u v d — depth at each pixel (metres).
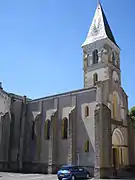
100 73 44.34
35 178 31.61
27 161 43.44
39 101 45.53
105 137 35.41
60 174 29.94
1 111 47.47
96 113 35.81
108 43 45.91
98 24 49.31
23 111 46.88
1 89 48.56
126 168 39.91
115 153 39.69
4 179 30.25
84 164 35.84
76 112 39.16
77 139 37.78
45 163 40.62
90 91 38.62
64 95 41.72
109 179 31.47
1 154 44.00
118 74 46.56
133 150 42.31
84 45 48.28
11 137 45.06
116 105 41.66
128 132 42.97
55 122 40.78
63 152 38.81
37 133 43.09
